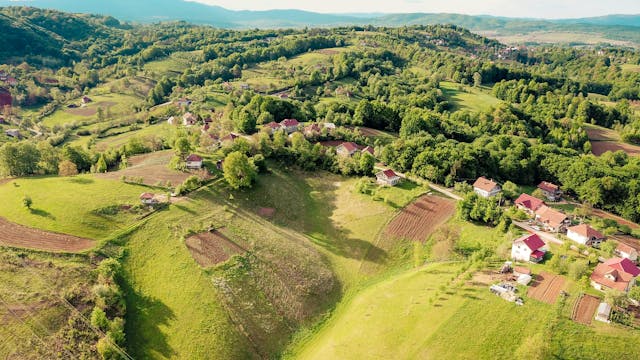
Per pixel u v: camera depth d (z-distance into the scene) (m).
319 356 72.00
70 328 68.06
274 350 75.44
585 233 103.75
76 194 103.31
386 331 73.56
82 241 87.69
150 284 81.88
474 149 157.38
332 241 105.31
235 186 115.62
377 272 96.56
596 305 73.75
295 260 94.69
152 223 96.75
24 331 65.81
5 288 72.06
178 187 109.75
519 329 68.75
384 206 117.88
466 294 78.38
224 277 85.19
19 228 88.88
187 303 78.75
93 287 75.69
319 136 167.88
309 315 83.44
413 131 187.25
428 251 102.25
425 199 123.19
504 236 103.00
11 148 118.12
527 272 83.44
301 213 116.19
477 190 135.00
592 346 65.44
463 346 67.00
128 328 73.00
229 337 74.38
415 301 80.12
